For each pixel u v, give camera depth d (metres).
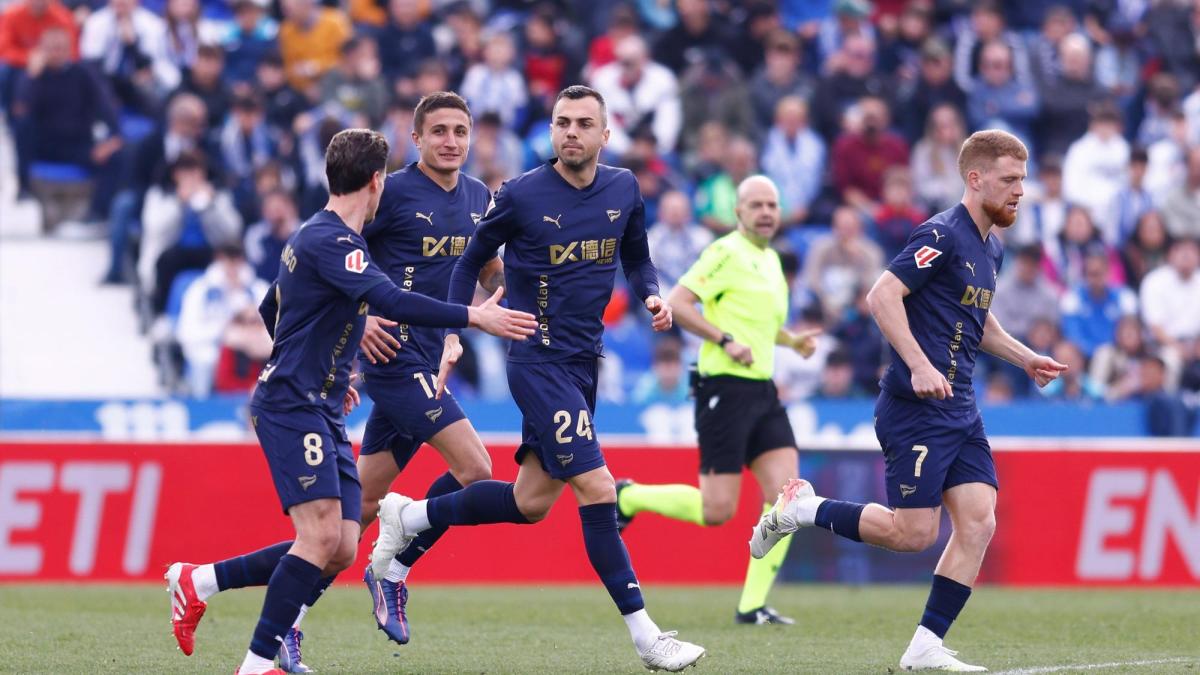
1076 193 59.38
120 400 48.34
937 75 60.31
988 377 53.31
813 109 59.62
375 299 19.20
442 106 25.38
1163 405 51.16
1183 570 40.72
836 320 53.38
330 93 56.34
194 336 51.50
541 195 22.75
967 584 22.44
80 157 55.53
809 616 32.62
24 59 57.47
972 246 22.23
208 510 39.03
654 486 33.09
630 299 54.16
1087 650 26.33
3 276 54.75
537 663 24.11
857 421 49.75
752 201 31.66
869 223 56.44
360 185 19.91
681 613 33.31
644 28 62.97
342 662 24.14
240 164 54.84
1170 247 58.97
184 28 58.66
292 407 19.73
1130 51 64.88
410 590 38.31
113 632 27.80
